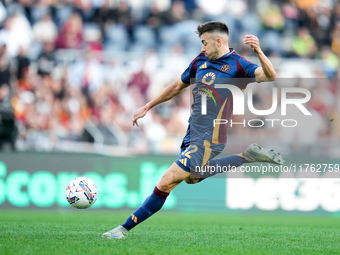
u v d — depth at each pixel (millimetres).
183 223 28906
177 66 49969
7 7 49312
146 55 49812
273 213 39500
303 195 39656
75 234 19797
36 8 50281
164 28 53094
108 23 52094
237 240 19375
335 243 19062
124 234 18297
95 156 39844
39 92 46469
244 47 53562
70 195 19219
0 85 46250
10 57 47438
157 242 17781
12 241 17234
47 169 38062
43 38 49281
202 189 39500
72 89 47312
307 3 57031
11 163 37719
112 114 47125
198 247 16641
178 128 48344
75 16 51000
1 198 37594
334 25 57406
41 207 37906
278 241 19297
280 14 55969
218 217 35312
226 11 54781
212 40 18219
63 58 48469
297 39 55594
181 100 48875
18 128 43906
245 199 39500
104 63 48688
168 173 17781
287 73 51656
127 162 38906
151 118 47781
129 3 52688
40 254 14391
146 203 18031
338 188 39781
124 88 48438
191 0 54312
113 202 38594
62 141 44469
